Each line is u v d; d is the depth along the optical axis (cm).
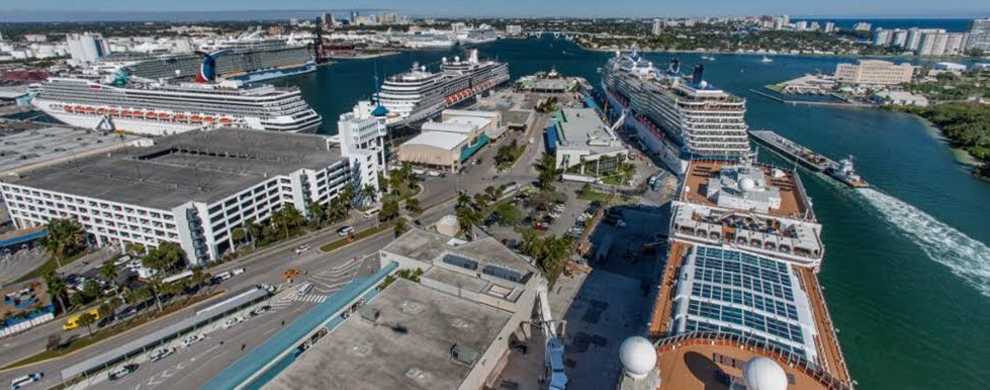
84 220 13688
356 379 6750
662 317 7856
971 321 11400
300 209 15425
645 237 14700
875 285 12738
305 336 8288
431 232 12406
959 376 9831
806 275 9144
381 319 8019
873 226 16062
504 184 19262
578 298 11569
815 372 6259
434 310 8306
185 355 9525
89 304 11062
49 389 8619
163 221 12462
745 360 6588
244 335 10138
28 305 10594
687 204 11400
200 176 15012
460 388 6700
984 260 13988
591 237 14688
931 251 14475
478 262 9756
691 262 9125
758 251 9788
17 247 13625
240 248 13825
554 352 7931
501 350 8125
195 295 11556
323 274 12562
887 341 10738
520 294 8781
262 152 17762
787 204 11469
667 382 6256
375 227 15250
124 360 9275
